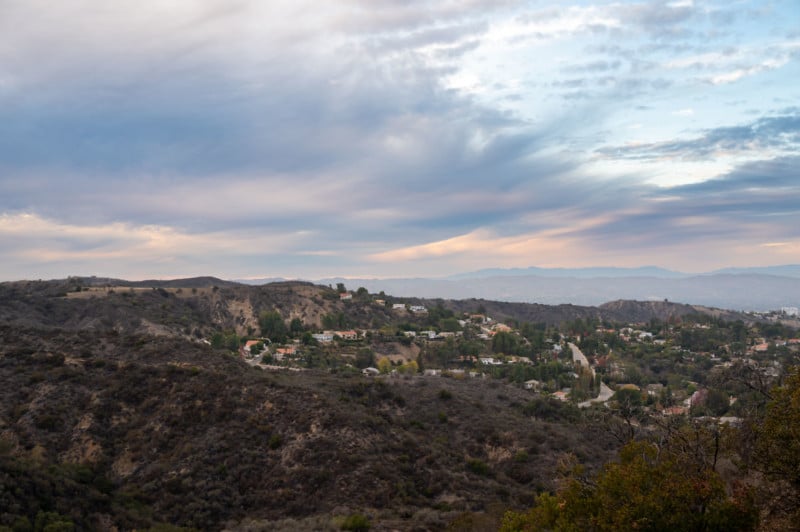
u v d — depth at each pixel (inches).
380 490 1560.0
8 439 1615.4
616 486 709.3
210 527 1391.5
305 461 1659.7
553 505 810.8
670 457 813.9
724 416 1700.3
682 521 649.6
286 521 1325.0
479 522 1300.4
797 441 736.3
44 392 1883.6
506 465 1971.0
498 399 3078.2
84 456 1642.5
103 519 1241.4
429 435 2201.0
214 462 1651.1
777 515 741.3
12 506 1087.0
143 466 1641.2
